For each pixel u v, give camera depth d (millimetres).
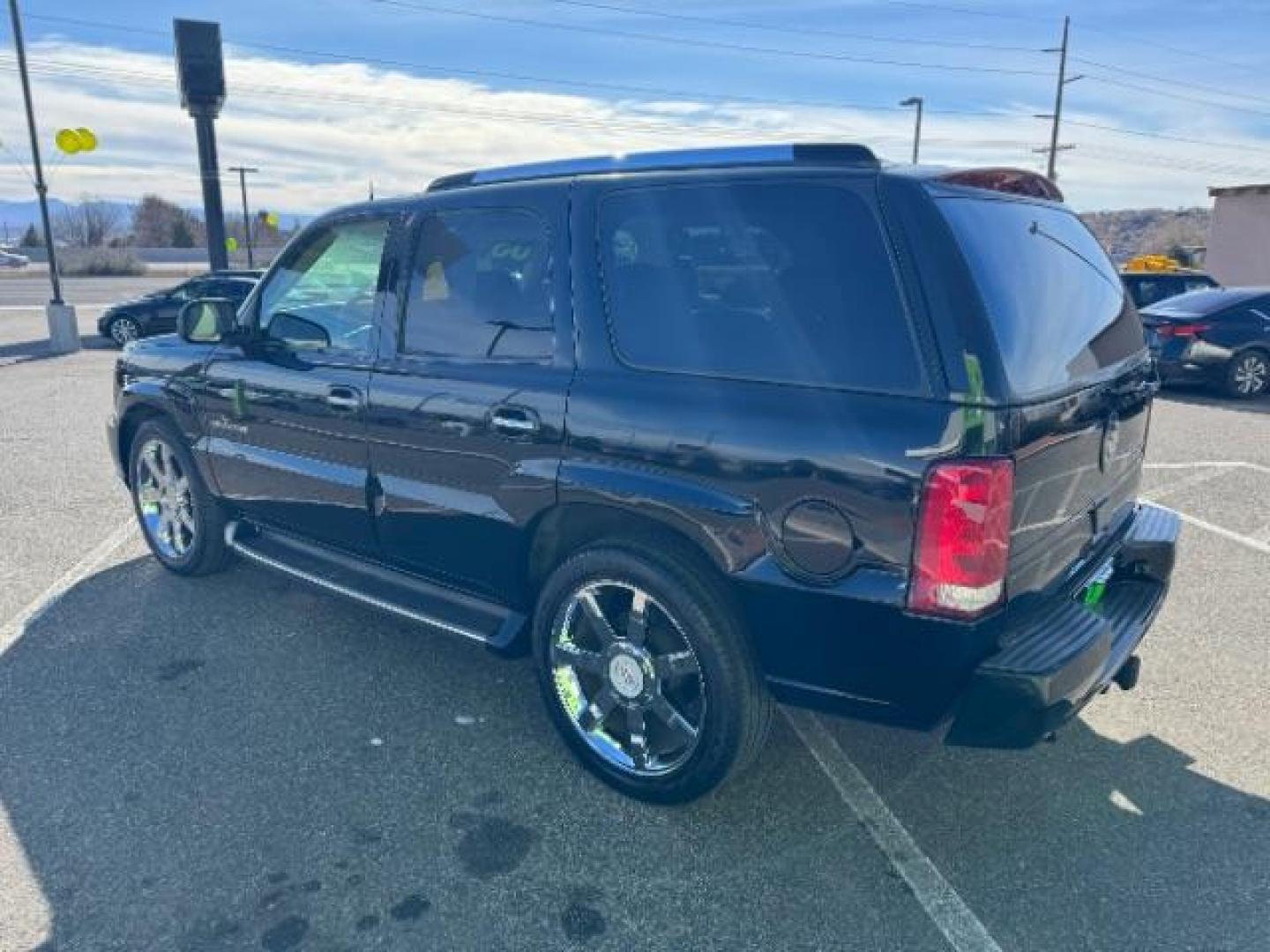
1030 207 2930
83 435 8695
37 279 48906
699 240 2742
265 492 4180
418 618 3539
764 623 2646
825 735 3453
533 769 3217
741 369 2641
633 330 2869
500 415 3105
